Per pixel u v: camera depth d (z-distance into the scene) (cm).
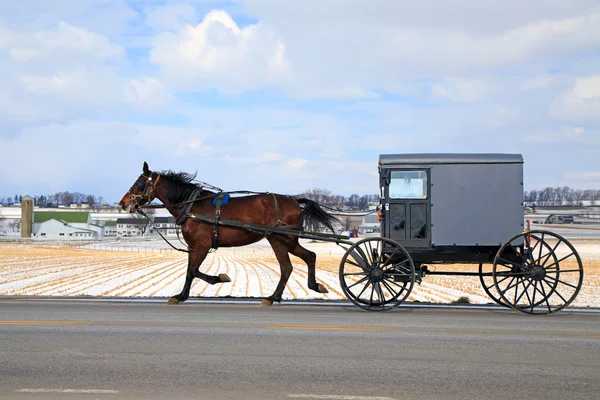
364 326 859
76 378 575
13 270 2838
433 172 1092
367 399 517
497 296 1509
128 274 2625
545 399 520
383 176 1102
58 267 3172
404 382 567
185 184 1179
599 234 10312
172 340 747
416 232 1094
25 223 13125
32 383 559
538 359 657
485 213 1084
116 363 630
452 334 799
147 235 15125
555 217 14950
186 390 539
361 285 1930
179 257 5406
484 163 1086
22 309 1047
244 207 1148
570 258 4394
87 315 963
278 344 727
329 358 657
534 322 916
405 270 1092
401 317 962
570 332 820
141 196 1165
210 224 1141
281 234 1147
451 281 2097
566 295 1552
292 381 568
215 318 933
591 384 562
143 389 541
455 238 1087
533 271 1040
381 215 1102
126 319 918
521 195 1081
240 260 5025
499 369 614
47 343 727
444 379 577
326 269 3189
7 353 674
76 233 13850
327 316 966
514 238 1044
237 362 637
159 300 1241
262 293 1609
